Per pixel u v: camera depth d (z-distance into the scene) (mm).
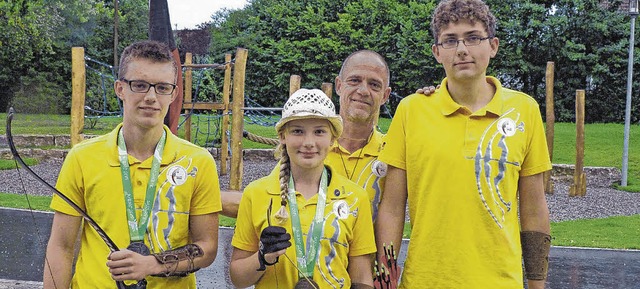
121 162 3246
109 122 24859
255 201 3336
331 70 27562
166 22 9562
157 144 3318
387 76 3881
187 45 32844
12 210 12125
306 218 3285
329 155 3803
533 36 26500
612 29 26625
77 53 11414
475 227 3195
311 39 27266
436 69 25656
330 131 3332
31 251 8961
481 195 3191
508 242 3211
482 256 3193
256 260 3164
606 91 27000
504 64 26609
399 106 3467
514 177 3248
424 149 3287
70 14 31062
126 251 3045
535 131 3322
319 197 3309
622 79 26688
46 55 29656
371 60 3773
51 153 20062
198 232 3367
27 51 27422
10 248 9102
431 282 3252
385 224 3461
